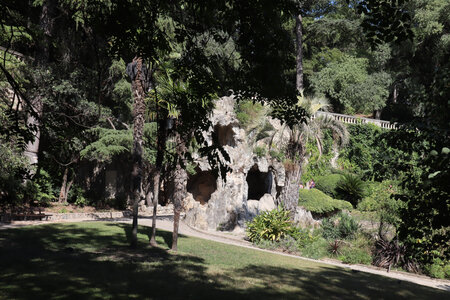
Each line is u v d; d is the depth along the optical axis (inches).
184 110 222.2
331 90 1512.1
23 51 778.8
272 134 859.4
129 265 433.1
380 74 1567.4
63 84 768.9
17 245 490.3
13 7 269.1
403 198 249.6
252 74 192.4
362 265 716.0
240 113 967.6
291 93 208.8
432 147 233.1
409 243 263.6
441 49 1417.3
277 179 1027.9
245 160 959.6
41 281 335.9
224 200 928.3
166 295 330.6
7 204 773.3
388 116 1873.8
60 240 548.1
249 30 182.5
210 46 890.7
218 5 187.6
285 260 608.7
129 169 1203.9
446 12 1393.9
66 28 845.8
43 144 884.0
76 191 1074.1
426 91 253.8
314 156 1165.7
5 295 288.7
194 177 1104.2
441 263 685.3
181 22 212.2
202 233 835.4
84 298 298.7
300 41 1126.4
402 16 186.5
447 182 220.1
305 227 911.0
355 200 1033.5
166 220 959.6
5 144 635.5
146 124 834.2
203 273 435.2
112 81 975.0
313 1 1588.3
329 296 393.7
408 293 458.6
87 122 901.8
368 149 1211.9
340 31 1577.3
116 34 197.8
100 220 879.7
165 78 438.3
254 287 395.5
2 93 506.6
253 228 811.4
